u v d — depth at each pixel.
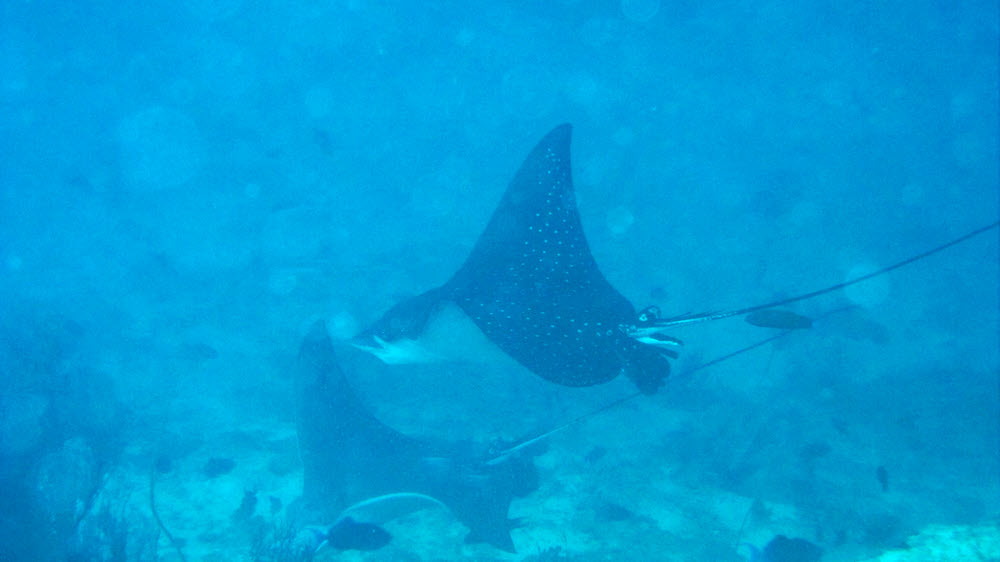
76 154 23.62
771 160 26.48
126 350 10.37
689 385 10.35
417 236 17.33
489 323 5.15
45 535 5.40
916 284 16.53
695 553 6.29
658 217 19.94
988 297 16.17
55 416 7.14
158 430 8.03
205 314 11.87
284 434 8.09
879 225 20.78
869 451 8.73
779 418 9.45
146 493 6.68
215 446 7.75
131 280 13.63
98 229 16.91
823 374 11.01
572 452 8.20
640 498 7.22
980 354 12.55
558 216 6.08
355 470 6.02
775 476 7.85
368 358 10.09
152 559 5.46
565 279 5.58
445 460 6.11
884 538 6.65
